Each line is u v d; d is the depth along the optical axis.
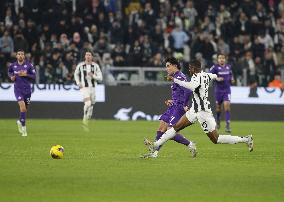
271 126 65.69
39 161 34.94
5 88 70.19
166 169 32.25
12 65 52.03
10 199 24.27
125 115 71.94
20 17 75.94
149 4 80.38
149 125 64.25
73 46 73.69
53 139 48.25
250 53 77.69
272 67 78.50
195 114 36.44
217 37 79.31
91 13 79.19
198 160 36.12
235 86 74.19
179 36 78.81
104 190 26.31
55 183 27.78
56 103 71.31
